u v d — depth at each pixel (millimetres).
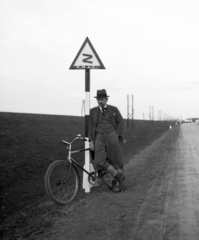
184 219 4250
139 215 4461
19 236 3996
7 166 10734
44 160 13031
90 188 6219
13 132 16141
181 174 8164
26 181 9961
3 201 7578
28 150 13742
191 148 16344
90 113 5922
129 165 10391
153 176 7910
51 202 5809
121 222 4164
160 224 4062
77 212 4676
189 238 3557
